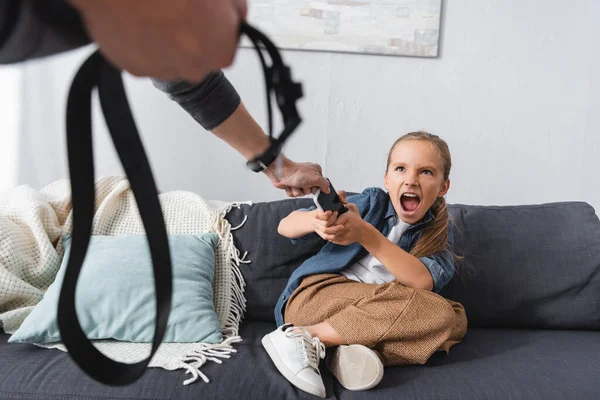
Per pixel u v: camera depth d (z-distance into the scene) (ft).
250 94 7.08
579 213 5.70
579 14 7.23
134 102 7.06
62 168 7.00
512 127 7.36
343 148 7.27
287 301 5.01
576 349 4.68
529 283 5.34
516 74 7.29
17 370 3.78
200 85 2.01
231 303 5.19
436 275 4.81
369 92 7.21
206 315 4.61
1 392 3.58
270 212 5.62
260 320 5.39
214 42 0.99
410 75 7.22
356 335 4.28
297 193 3.04
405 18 7.05
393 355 4.26
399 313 4.34
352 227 4.54
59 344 4.20
